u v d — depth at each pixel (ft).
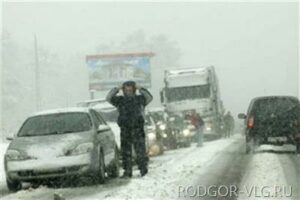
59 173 56.18
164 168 69.41
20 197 51.90
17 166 56.39
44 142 57.57
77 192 53.57
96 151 57.98
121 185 57.11
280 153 88.79
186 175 61.67
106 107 85.81
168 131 116.16
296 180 56.59
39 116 62.75
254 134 88.99
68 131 60.39
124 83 62.28
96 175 58.34
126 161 62.69
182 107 156.46
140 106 62.64
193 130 144.97
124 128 62.34
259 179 57.41
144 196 48.70
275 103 89.20
